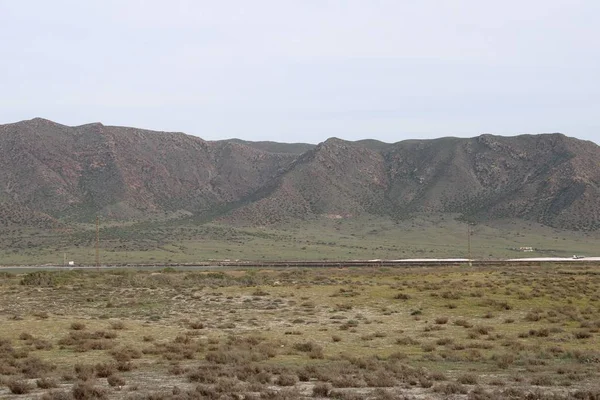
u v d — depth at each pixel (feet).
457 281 219.61
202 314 148.05
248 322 134.10
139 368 84.12
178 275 268.62
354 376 77.20
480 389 66.59
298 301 169.68
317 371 79.10
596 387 69.97
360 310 152.97
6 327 121.90
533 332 115.55
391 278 247.29
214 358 89.15
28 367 82.12
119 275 262.67
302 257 636.89
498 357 91.76
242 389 66.90
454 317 140.67
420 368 83.20
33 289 203.41
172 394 63.82
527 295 169.58
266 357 92.79
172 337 113.50
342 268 366.63
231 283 227.20
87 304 167.84
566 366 85.10
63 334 114.52
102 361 89.35
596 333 116.37
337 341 110.11
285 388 69.46
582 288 188.96
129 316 144.15
